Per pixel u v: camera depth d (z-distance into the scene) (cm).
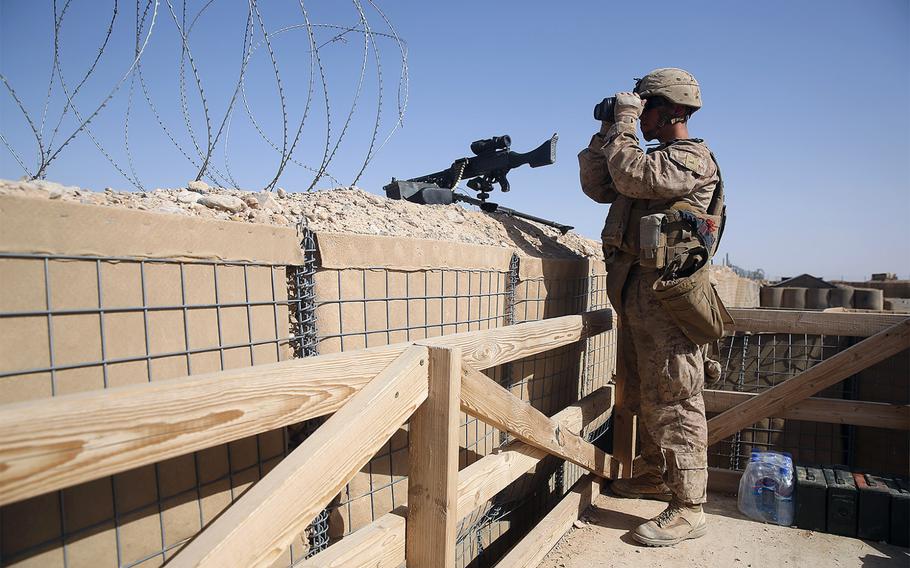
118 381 145
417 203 406
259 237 179
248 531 123
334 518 206
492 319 305
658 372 305
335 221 256
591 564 283
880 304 637
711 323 291
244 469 174
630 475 360
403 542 193
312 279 198
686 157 290
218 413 122
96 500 140
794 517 331
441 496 184
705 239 292
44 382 131
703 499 304
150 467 150
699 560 289
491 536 325
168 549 154
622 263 324
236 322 174
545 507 391
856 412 370
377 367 170
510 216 462
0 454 89
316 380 147
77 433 98
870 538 312
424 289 250
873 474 344
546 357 357
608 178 340
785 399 379
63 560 134
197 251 162
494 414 226
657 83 319
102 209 141
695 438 301
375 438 160
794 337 428
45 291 132
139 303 149
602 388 378
